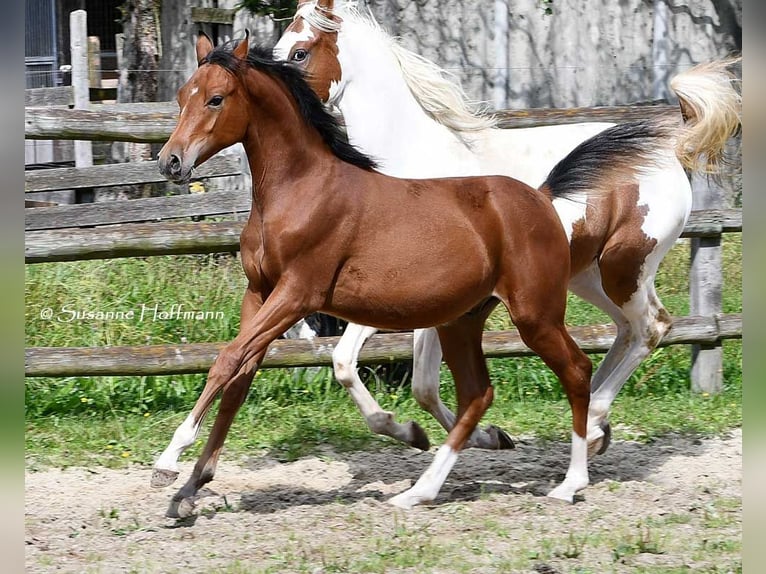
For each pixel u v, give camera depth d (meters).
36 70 19.31
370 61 8.66
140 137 10.37
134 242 9.61
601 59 17.88
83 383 10.38
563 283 7.46
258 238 7.12
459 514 7.30
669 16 17.81
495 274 7.30
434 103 8.70
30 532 6.90
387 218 7.01
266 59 6.92
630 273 8.62
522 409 10.37
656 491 8.01
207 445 7.11
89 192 14.27
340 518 7.19
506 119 10.45
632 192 8.51
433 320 7.16
